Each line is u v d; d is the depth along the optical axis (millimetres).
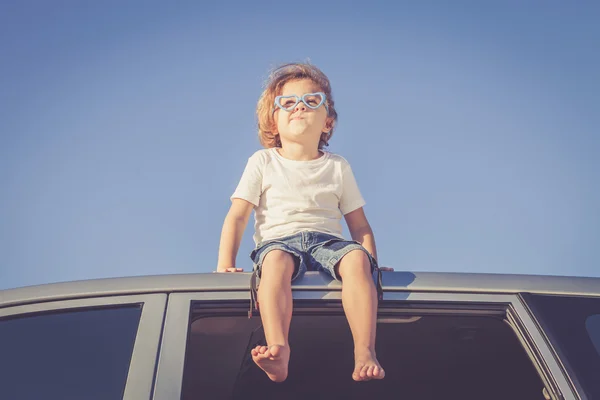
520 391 2955
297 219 2881
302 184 2965
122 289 2070
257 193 2967
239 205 2936
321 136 3381
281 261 2295
